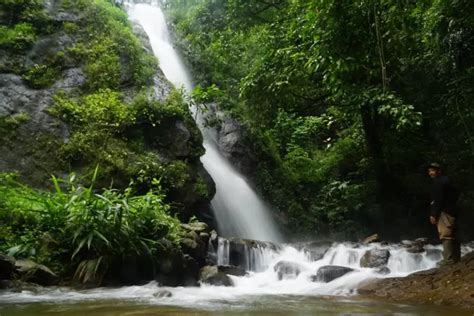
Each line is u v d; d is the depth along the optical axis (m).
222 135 13.98
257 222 12.73
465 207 13.95
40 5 11.62
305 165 15.85
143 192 9.62
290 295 5.73
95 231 6.29
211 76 15.41
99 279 6.05
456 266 6.65
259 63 11.04
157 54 14.92
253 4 12.48
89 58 11.30
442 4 7.89
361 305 4.72
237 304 4.62
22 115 9.72
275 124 17.11
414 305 4.77
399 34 9.62
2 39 10.59
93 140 9.80
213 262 8.06
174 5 18.88
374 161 14.02
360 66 8.33
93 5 12.30
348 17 7.43
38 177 9.12
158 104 10.74
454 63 9.95
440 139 14.09
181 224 8.32
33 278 5.77
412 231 13.90
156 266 6.65
